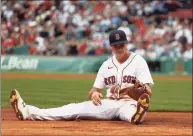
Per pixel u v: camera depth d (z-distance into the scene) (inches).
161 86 2333.9
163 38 3277.6
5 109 1146.7
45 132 682.8
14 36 3484.3
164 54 3174.2
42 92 1875.0
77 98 1600.6
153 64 3164.4
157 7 3700.8
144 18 3597.4
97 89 853.2
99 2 3754.9
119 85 832.9
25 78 2768.2
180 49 3171.8
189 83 2554.1
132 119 788.0
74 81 2564.0
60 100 1509.6
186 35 3250.5
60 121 828.0
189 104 1469.0
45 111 833.5
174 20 3496.6
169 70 3142.2
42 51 3356.3
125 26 3486.7
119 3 3713.1
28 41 3467.0
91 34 3469.5
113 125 780.0
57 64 3245.6
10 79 2664.9
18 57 3309.5
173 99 1674.5
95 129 726.5
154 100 1622.8
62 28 3548.2
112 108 826.8
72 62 3225.9
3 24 3651.6
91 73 3196.4
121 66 833.5
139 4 3715.6
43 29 3545.8
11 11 3742.6
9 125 763.4
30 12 3750.0
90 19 3590.1
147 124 819.4
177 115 1073.5
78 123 802.2
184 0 3762.3
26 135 651.5
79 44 3309.5
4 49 3388.3
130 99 831.1
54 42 3361.2
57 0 3814.0
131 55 837.2
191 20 3629.4
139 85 800.9
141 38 3297.2
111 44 817.5
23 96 1672.0
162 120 920.9
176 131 726.5
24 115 831.1
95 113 833.5
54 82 2479.1
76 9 3725.4
